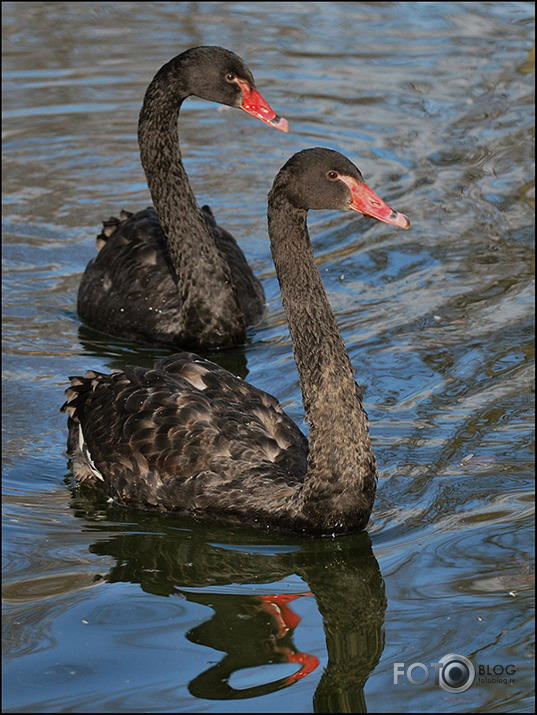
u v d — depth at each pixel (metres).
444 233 17.44
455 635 8.98
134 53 25.05
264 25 26.53
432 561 9.98
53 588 9.75
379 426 12.25
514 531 10.32
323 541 10.41
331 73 23.89
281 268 10.27
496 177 19.30
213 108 23.34
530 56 23.67
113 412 11.44
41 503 11.24
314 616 9.51
